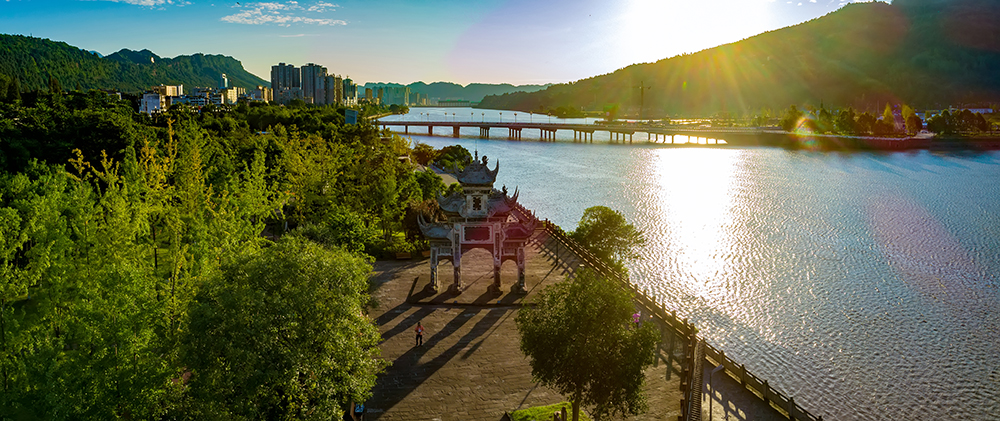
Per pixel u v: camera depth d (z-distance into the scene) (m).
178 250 45.78
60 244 41.09
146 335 33.44
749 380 47.03
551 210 136.38
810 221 119.94
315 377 33.44
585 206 140.25
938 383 56.06
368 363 36.28
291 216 89.75
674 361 49.66
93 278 38.72
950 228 112.94
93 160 95.00
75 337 33.31
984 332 66.31
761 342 64.19
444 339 53.84
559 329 34.94
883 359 60.44
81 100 164.38
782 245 101.19
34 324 36.75
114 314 33.22
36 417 32.66
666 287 80.75
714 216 126.19
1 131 92.62
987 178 178.75
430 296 64.19
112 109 158.25
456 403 43.47
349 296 35.34
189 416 30.80
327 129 176.88
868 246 100.38
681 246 101.00
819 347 62.91
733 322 69.25
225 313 31.61
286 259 34.31
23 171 85.88
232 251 45.50
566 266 75.94
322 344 33.94
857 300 75.69
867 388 55.28
